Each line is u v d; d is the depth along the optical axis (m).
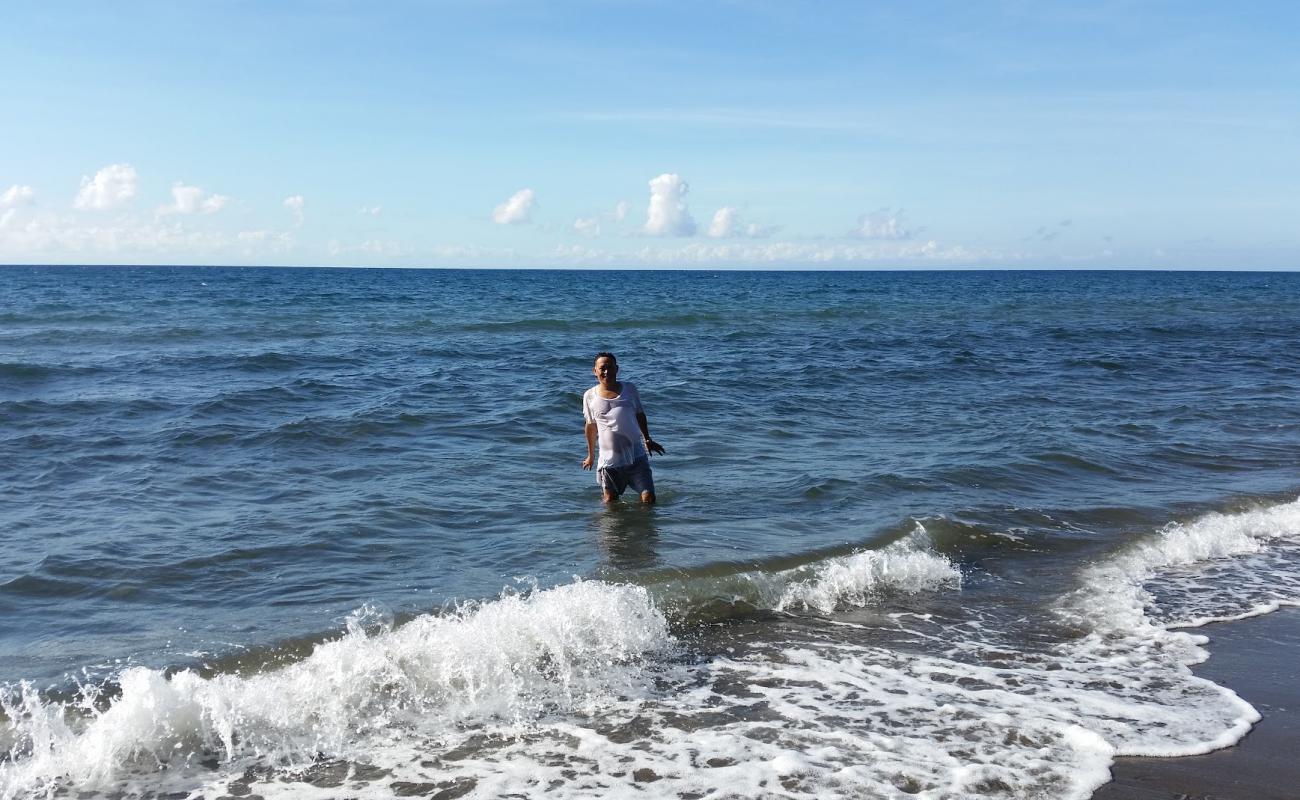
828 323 34.38
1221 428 13.38
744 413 13.93
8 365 15.73
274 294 49.25
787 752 4.28
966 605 6.37
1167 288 86.19
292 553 6.98
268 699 4.59
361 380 16.20
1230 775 4.12
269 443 10.93
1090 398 16.14
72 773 4.05
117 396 13.73
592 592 5.82
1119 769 4.15
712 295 59.53
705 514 8.29
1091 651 5.59
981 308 46.41
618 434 8.49
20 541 7.10
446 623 5.39
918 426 13.07
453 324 29.50
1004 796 3.90
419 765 4.17
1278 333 31.28
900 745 4.36
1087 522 8.45
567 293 60.22
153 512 8.02
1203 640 5.79
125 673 4.54
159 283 67.81
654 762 4.19
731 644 5.61
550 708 4.73
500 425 12.51
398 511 8.20
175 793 3.94
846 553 7.17
